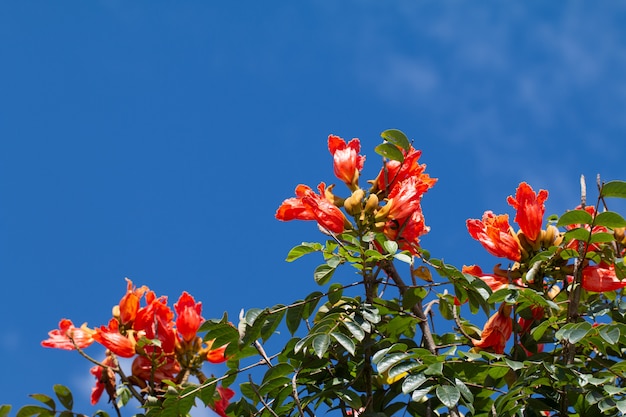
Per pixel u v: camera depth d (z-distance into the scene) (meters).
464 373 4.05
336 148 4.40
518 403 3.96
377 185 4.31
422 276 4.49
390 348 3.78
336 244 4.06
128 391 4.62
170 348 4.42
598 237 3.90
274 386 4.14
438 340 4.59
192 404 4.11
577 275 4.05
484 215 4.62
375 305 4.16
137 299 4.52
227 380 4.12
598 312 4.42
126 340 4.38
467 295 4.12
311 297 4.00
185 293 4.50
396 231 4.19
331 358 4.29
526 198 4.37
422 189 4.17
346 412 4.26
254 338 3.95
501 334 4.25
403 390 3.62
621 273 4.15
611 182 3.79
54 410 4.27
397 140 4.21
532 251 4.37
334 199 4.29
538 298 4.08
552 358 4.14
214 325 4.03
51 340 4.46
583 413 4.02
